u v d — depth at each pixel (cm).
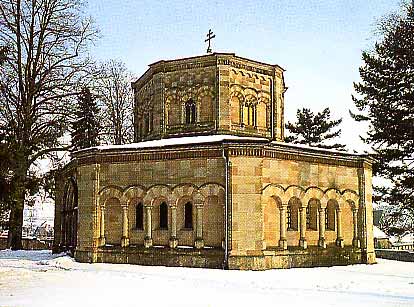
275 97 3612
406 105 4825
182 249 2942
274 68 3628
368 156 3500
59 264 3077
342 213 3381
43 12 4459
